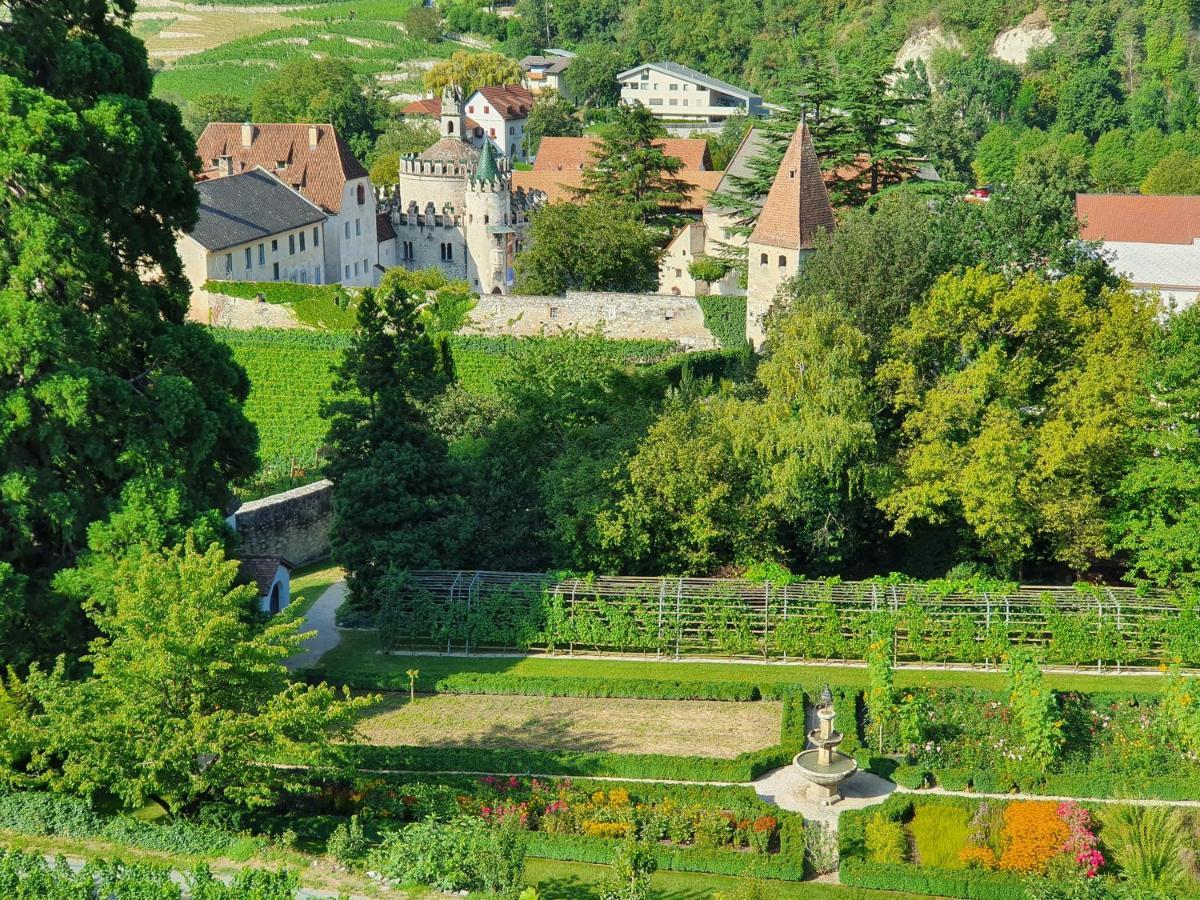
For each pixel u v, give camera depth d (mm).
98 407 50406
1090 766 47938
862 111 98500
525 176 150625
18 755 42750
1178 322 61438
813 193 91250
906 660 58625
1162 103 188250
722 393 74875
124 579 43188
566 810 44594
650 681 55219
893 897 41781
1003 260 74188
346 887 38969
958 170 160000
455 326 103000
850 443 62750
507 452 69250
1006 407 63406
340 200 129500
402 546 62219
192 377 55500
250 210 118875
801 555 66938
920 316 67188
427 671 57688
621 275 107250
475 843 39812
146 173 53750
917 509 62312
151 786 39719
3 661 48500
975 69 198250
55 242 48906
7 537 51000
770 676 56906
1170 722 49062
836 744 46188
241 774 41188
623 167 117562
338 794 45094
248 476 57594
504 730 52344
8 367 48312
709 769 47906
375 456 63562
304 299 106250
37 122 48688
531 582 61438
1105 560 66625
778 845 44094
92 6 55562
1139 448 62281
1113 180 167125
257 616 54094
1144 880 41406
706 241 118812
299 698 41188
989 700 51094
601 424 68688
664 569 64250
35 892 36969
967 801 45312
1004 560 62844
